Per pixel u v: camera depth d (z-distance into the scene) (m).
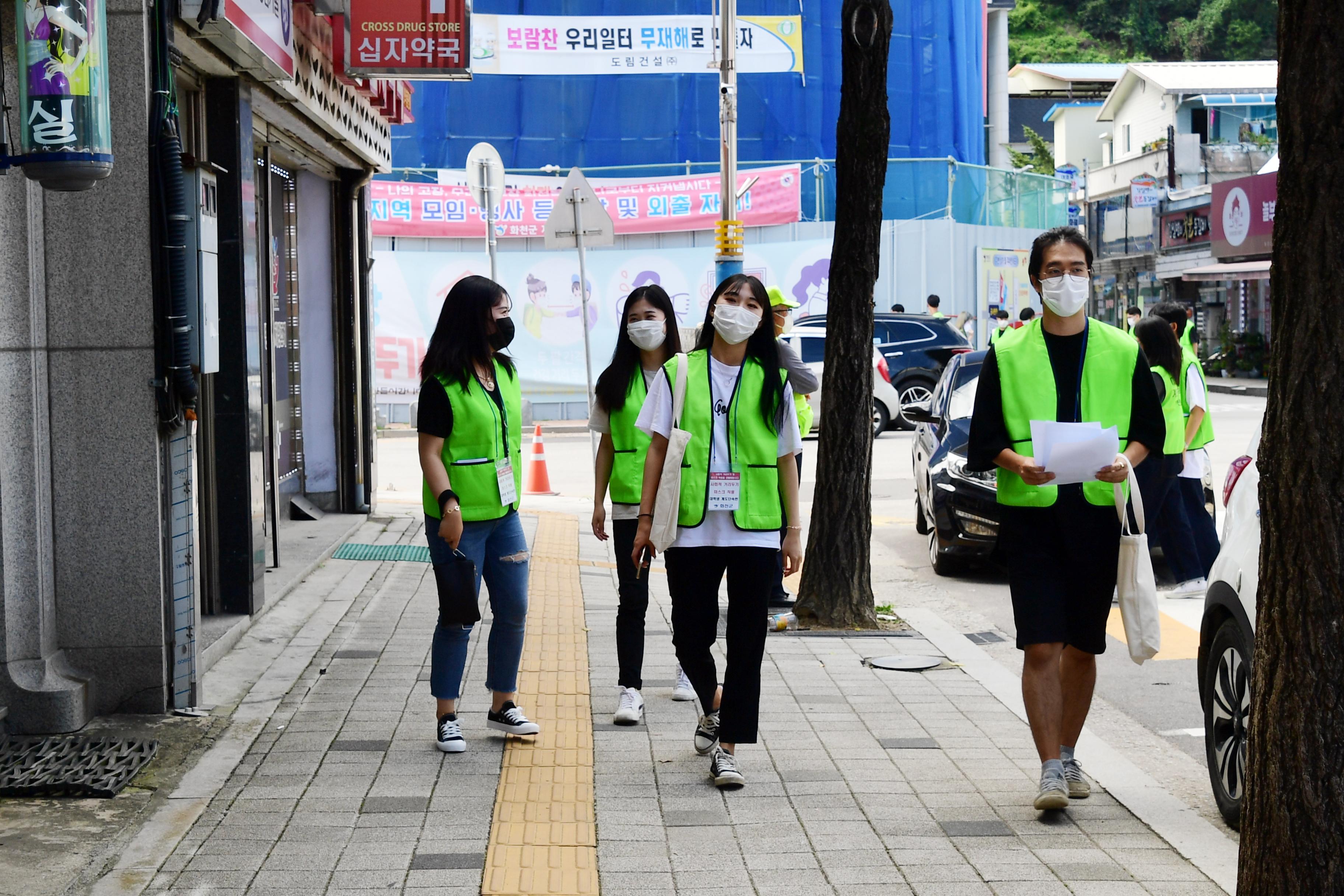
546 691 6.92
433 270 26.20
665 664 7.59
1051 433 4.95
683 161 29.91
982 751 5.88
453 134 29.33
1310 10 3.04
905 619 8.94
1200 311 41.88
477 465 5.71
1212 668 5.22
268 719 6.24
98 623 6.05
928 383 23.20
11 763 5.40
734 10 15.86
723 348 5.35
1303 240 3.08
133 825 4.83
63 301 5.91
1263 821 3.20
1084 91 64.75
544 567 10.88
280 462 11.89
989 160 54.78
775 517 5.30
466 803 5.12
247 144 8.05
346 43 9.62
